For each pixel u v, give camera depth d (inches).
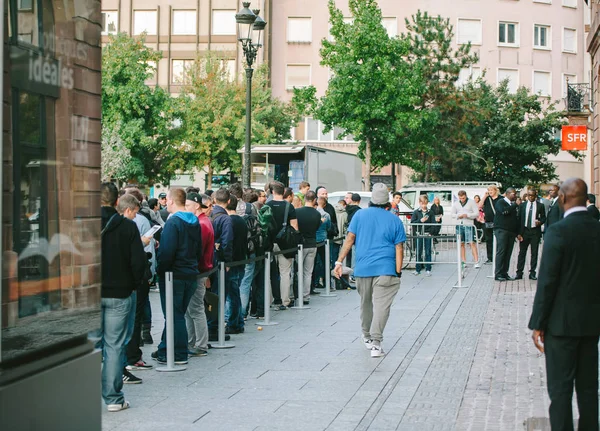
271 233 505.7
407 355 379.2
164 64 2214.6
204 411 278.1
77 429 155.6
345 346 406.3
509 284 701.9
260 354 386.0
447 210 1330.0
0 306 132.4
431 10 2253.9
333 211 653.3
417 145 1534.2
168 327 350.9
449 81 1643.7
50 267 148.4
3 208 133.3
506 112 1724.9
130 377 322.7
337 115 1449.3
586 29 2412.6
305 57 2250.2
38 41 144.9
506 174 1754.4
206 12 2199.8
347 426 256.8
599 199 959.0
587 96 1321.4
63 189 152.9
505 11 2290.8
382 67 1406.3
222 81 1817.2
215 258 425.4
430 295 620.7
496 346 400.2
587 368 219.1
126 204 319.0
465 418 263.1
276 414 273.1
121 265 276.8
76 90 158.1
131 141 1724.9
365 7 1417.3
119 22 2219.5
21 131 139.6
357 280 389.4
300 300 555.8
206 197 441.7
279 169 1086.4
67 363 152.5
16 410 135.3
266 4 2207.2
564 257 214.8
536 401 285.1
